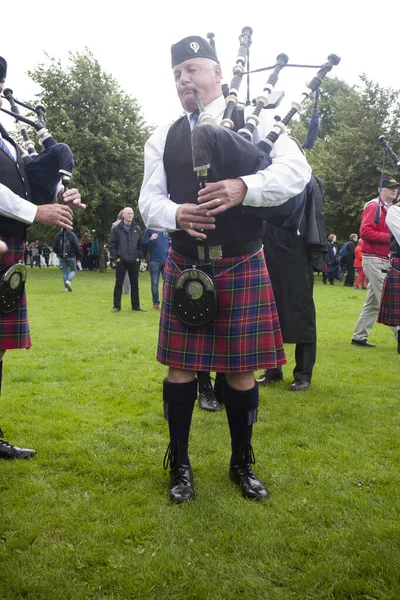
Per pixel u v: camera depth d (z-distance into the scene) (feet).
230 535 5.68
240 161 5.82
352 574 5.03
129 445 8.12
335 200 65.46
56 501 6.35
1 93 7.34
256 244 6.68
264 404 10.46
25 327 7.61
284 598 4.75
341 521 5.99
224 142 5.72
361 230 16.74
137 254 24.71
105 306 26.91
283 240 11.14
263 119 6.58
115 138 61.21
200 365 6.58
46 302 28.02
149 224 6.46
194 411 9.97
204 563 5.22
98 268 70.38
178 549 5.40
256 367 6.54
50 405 10.09
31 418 9.23
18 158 7.41
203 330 6.60
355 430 9.01
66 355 14.64
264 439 8.48
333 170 64.23
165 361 6.75
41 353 14.89
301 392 11.37
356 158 62.90
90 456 7.64
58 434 8.50
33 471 7.14
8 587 4.82
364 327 17.04
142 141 65.72
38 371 12.67
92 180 61.46
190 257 6.57
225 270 6.48
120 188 62.03
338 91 78.64
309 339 11.44
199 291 6.32
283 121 6.23
